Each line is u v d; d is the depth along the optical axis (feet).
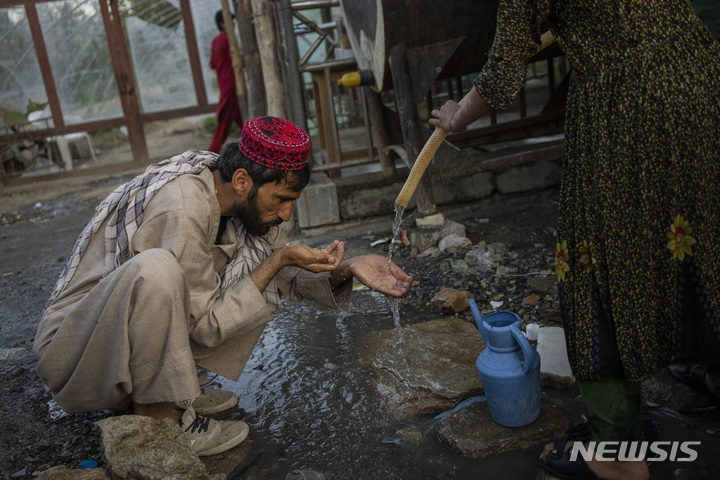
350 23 13.28
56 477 6.23
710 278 5.45
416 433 7.32
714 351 5.55
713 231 5.46
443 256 12.50
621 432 5.83
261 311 6.85
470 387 7.89
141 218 6.77
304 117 14.56
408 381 8.21
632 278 5.42
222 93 23.71
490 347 6.91
